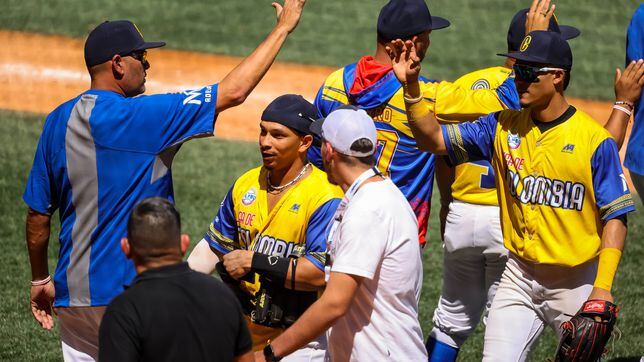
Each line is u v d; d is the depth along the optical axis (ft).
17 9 182.70
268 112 56.29
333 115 50.57
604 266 53.93
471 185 67.15
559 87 55.47
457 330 71.10
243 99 55.36
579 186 55.36
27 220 57.67
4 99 147.23
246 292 57.00
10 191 110.22
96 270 55.06
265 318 55.57
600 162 54.90
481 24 190.08
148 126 54.34
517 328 58.65
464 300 70.79
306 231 56.29
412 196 65.51
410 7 63.05
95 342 57.36
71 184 55.01
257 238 57.57
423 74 165.58
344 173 50.49
